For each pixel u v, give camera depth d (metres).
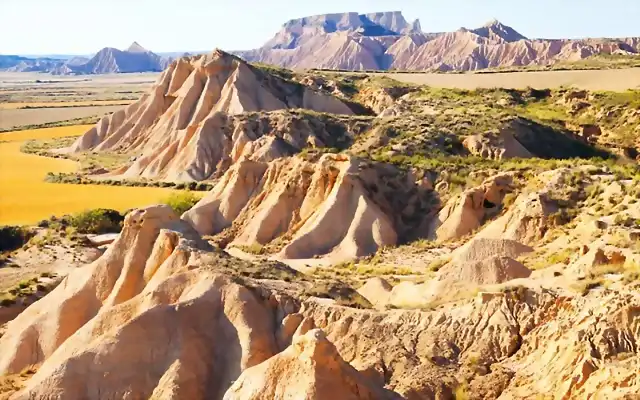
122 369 27.70
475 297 28.98
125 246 36.69
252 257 53.28
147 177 95.81
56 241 64.00
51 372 27.67
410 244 53.88
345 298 32.72
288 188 60.50
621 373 22.16
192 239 36.81
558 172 53.88
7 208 80.12
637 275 27.42
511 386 24.92
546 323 26.77
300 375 23.19
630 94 100.19
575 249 37.97
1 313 45.91
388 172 60.84
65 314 34.91
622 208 44.62
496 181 56.00
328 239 55.03
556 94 111.44
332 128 88.62
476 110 92.00
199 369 28.12
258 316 29.72
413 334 28.19
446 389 25.47
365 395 23.61
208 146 94.38
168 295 31.58
